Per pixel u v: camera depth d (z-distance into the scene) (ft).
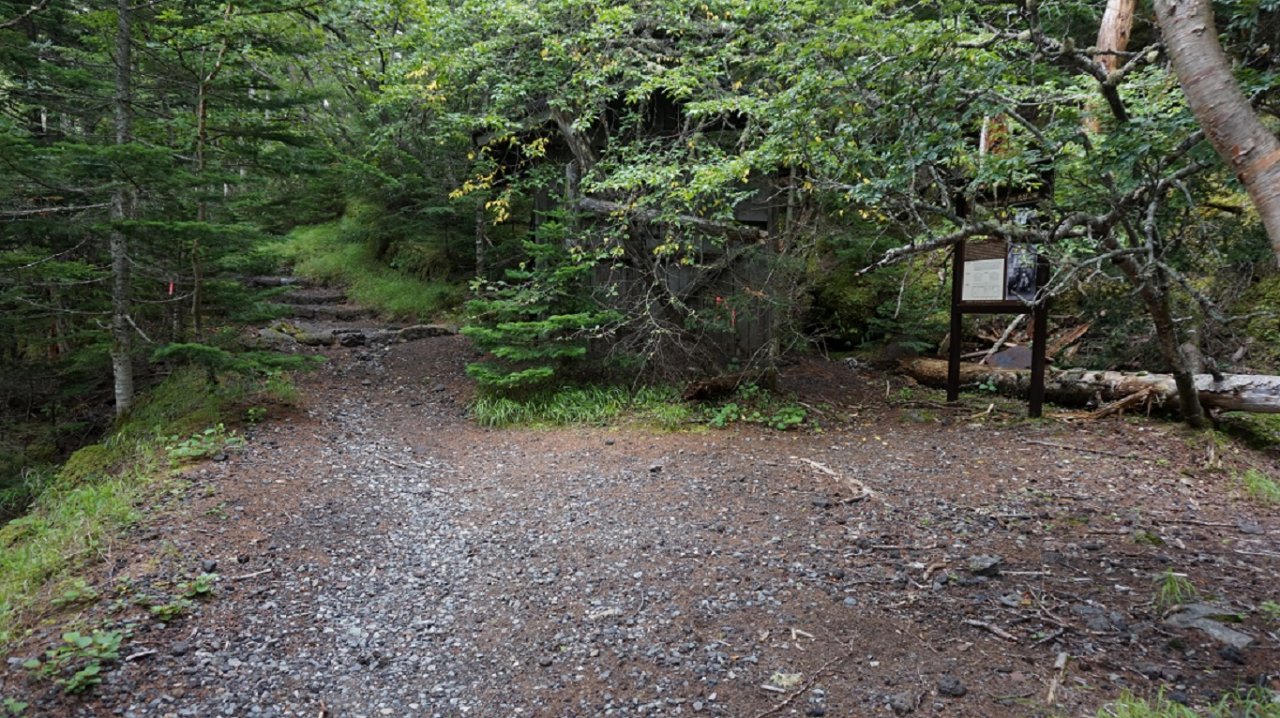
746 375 25.14
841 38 12.51
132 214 22.67
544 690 8.80
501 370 24.72
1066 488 15.98
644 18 22.98
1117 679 8.35
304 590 11.48
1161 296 16.16
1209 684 8.16
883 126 12.83
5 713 7.90
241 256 21.66
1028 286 21.81
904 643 9.38
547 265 25.79
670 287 26.61
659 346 25.66
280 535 13.48
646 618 10.44
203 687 8.71
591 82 22.02
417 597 11.44
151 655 9.25
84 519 13.99
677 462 18.47
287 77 37.14
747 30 21.27
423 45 28.58
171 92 23.76
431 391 26.78
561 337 24.52
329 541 13.47
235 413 21.77
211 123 23.56
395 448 20.11
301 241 47.50
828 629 9.83
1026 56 12.89
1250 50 9.98
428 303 38.58
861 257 30.86
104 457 19.76
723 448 19.74
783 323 25.49
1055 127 13.16
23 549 13.01
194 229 19.34
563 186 28.60
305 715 8.33
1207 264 19.27
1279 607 9.87
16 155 19.17
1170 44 6.51
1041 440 19.81
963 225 11.75
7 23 22.66
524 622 10.55
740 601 10.79
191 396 23.38
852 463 18.19
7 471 23.35
